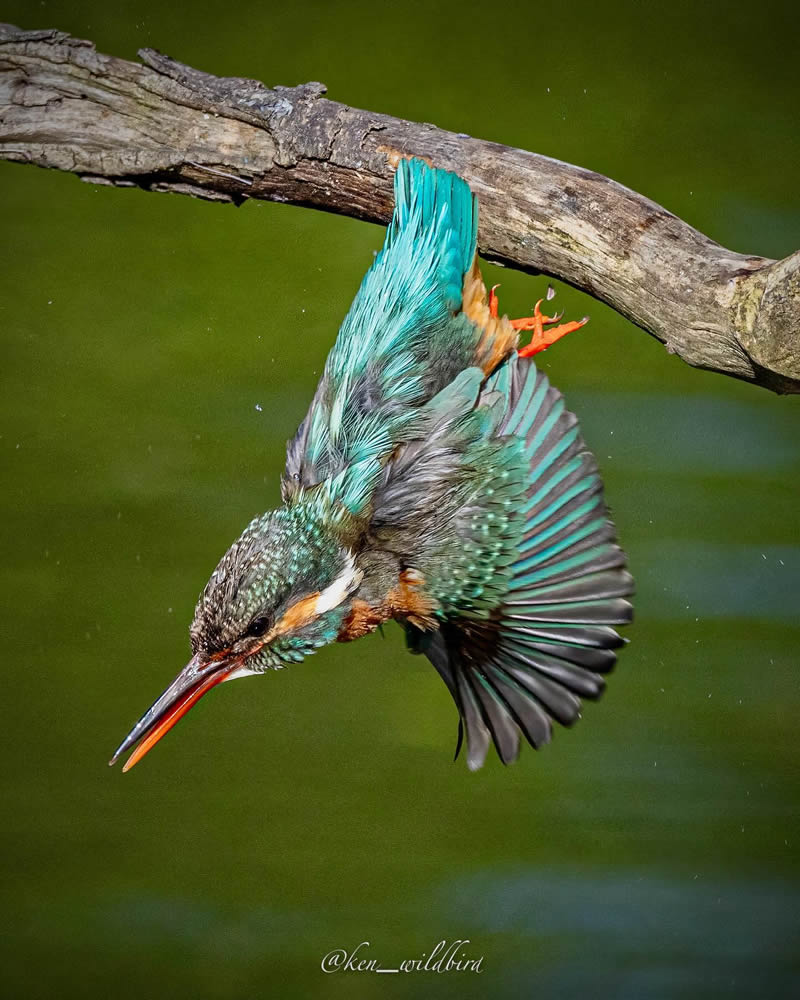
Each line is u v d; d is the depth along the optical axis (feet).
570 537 31.35
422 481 31.24
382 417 31.42
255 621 30.14
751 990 40.78
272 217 69.51
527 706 32.91
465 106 76.18
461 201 31.76
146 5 80.89
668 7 85.66
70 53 34.63
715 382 61.11
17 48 34.81
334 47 79.25
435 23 81.20
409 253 31.78
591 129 75.15
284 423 57.77
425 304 31.58
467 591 31.55
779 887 43.62
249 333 62.69
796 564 52.47
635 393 60.13
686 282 30.07
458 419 31.40
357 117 34.09
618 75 79.97
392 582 31.50
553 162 32.78
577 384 60.49
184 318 62.85
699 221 68.28
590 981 41.11
